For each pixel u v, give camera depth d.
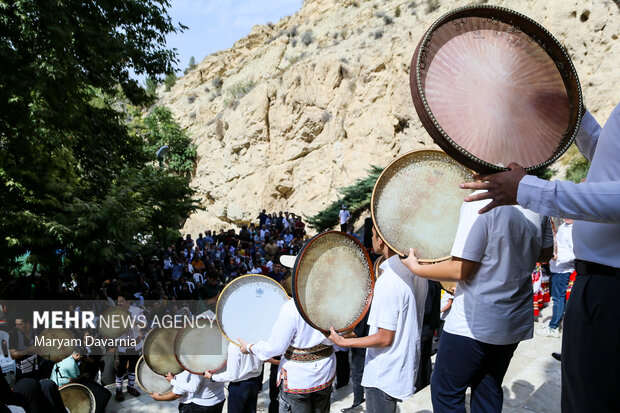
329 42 39.03
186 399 4.83
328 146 31.89
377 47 30.47
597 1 18.16
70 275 12.30
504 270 2.28
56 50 10.30
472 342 2.33
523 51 1.66
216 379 4.56
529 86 1.63
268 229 26.95
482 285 2.30
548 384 4.25
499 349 2.37
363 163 28.66
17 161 11.15
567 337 1.46
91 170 14.70
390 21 33.50
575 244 1.46
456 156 1.49
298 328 3.53
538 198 1.32
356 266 3.10
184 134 43.38
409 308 3.06
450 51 1.61
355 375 5.30
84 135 13.48
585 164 16.00
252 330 4.03
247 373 4.57
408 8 33.50
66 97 11.20
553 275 6.29
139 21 13.63
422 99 1.49
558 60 1.64
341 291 3.05
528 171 1.53
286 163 33.84
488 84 1.60
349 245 3.08
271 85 35.78
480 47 1.64
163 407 7.20
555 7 19.69
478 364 2.36
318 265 2.99
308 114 32.81
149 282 13.92
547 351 5.44
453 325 2.41
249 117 36.41
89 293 11.33
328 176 31.36
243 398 4.59
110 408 7.18
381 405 3.11
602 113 17.22
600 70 17.61
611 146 1.37
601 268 1.37
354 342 2.97
